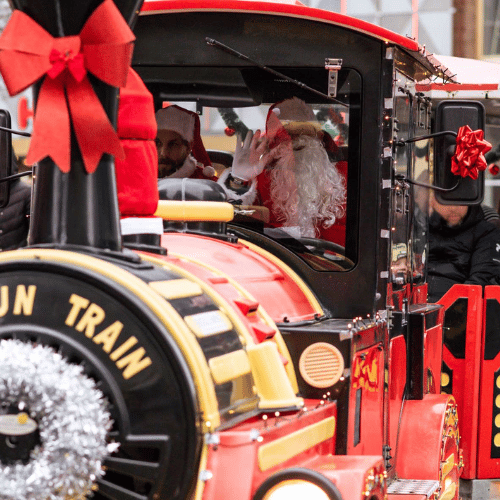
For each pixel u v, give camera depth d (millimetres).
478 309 17250
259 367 8523
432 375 14438
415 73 12852
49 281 7688
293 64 11109
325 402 9445
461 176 12195
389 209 10977
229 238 10734
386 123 10961
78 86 7977
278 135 11250
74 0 7801
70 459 7188
